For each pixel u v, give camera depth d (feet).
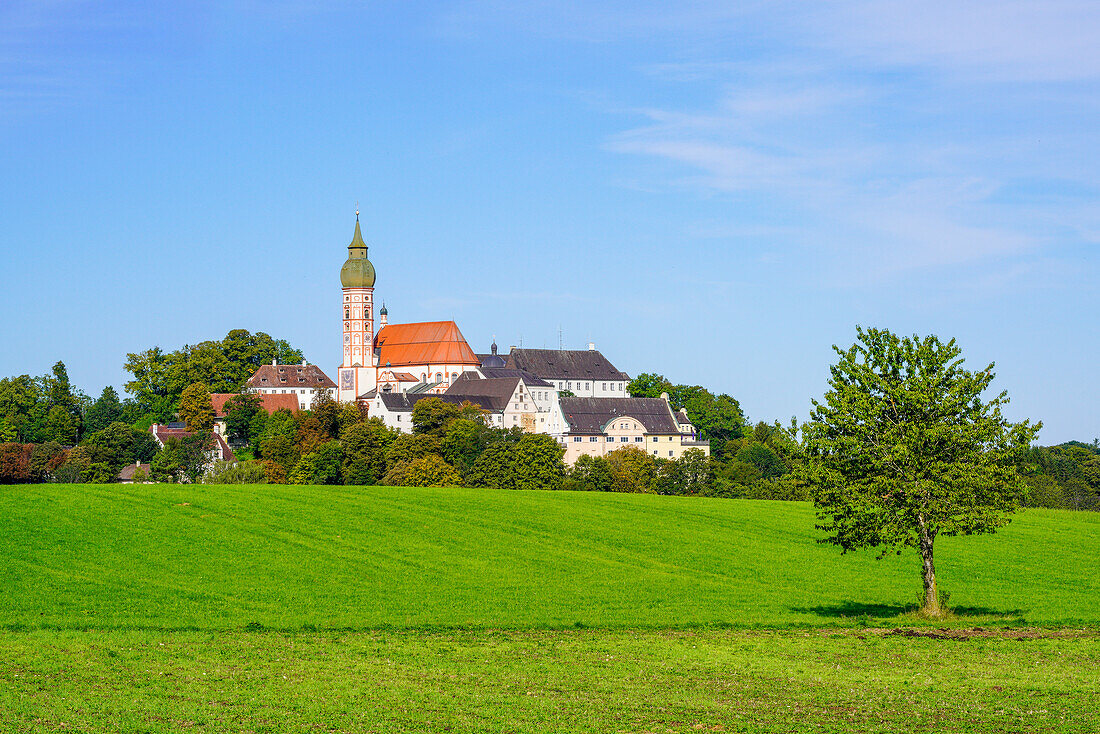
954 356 181.88
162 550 257.34
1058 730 111.34
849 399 180.04
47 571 231.50
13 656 142.41
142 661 140.46
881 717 116.67
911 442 173.99
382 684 130.11
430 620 191.42
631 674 136.26
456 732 111.34
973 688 128.57
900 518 176.76
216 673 134.62
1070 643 154.10
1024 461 181.68
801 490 182.70
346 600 211.00
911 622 179.32
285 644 152.87
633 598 215.31
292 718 115.55
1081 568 249.96
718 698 124.57
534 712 118.52
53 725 112.27
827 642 156.87
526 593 220.02
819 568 251.39
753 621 187.62
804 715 117.60
